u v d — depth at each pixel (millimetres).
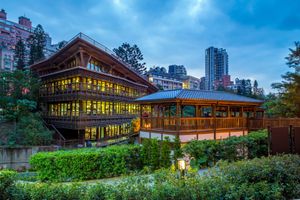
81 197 4969
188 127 16547
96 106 30672
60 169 10180
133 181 5672
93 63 31891
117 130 35969
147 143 11305
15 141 21625
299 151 8539
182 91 17766
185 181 5293
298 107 24609
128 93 39438
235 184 5316
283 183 5699
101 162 10359
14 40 83875
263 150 12461
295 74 25297
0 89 26844
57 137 26484
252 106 22688
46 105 32344
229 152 11203
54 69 34656
